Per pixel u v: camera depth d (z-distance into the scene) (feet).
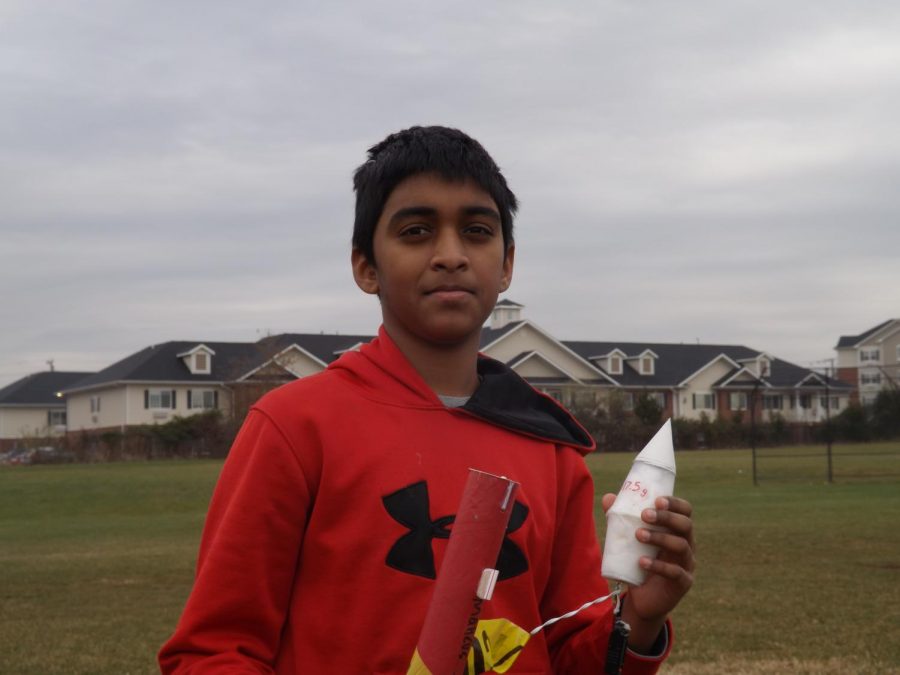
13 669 22.34
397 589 5.63
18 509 78.48
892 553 40.01
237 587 5.63
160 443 154.40
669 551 5.44
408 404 6.04
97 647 24.71
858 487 81.76
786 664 21.67
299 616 5.76
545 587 6.46
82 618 28.86
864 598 29.81
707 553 40.32
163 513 74.43
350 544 5.70
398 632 5.57
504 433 6.29
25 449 180.04
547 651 6.28
